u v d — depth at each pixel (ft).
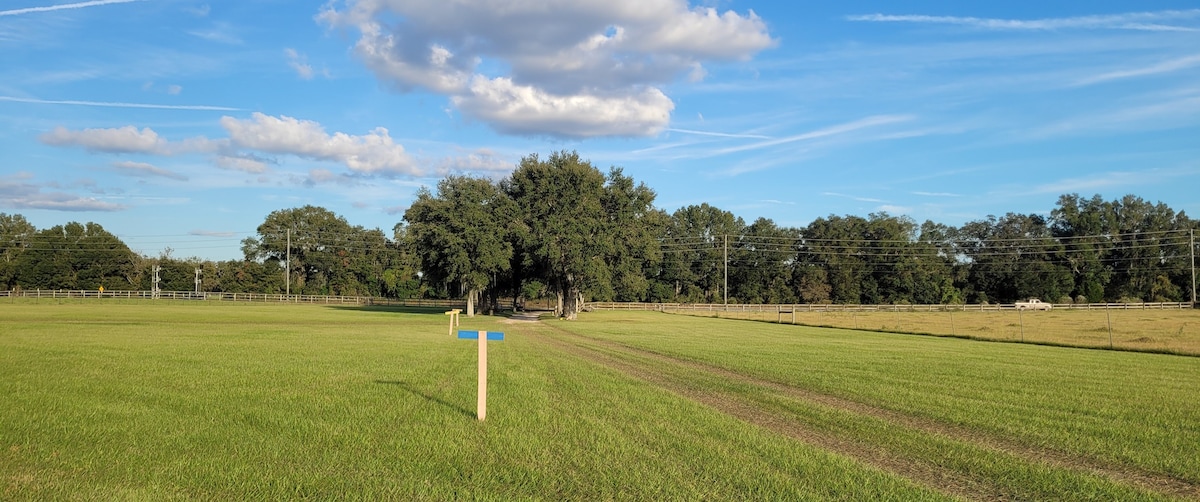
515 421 33.81
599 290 188.24
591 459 26.91
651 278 387.75
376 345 80.07
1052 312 274.36
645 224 203.00
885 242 388.37
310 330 111.75
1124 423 35.99
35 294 307.78
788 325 168.14
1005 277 378.94
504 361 63.52
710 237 420.36
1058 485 24.80
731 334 120.57
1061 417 37.55
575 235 180.04
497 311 234.17
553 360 66.08
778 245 397.39
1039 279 367.66
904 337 119.75
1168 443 31.50
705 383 50.47
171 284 370.53
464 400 40.01
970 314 257.55
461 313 224.53
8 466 24.44
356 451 27.50
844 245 397.19
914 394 45.52
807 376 55.21
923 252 397.19
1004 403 42.16
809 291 382.01
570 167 189.37
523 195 198.08
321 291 387.14
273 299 327.47
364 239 442.09
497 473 24.82
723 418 35.47
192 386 43.21
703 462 26.71
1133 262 377.50
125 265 369.30
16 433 29.30
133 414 33.73
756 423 35.45
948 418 37.01
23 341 77.20
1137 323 181.98
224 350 69.26
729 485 23.85
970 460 28.12
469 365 59.06
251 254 399.85
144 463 25.09
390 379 48.62
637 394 43.34
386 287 395.55
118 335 89.04
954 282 402.72
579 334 115.55
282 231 398.62
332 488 22.66
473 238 183.73
